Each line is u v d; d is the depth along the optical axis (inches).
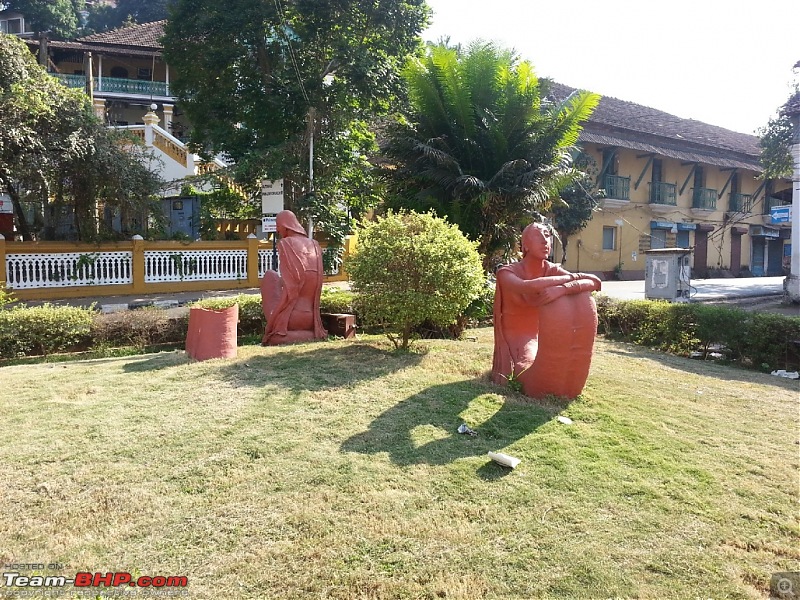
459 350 269.7
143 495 124.3
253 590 95.3
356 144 589.6
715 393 217.6
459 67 441.4
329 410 176.9
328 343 284.8
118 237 561.9
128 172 518.9
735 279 1024.9
